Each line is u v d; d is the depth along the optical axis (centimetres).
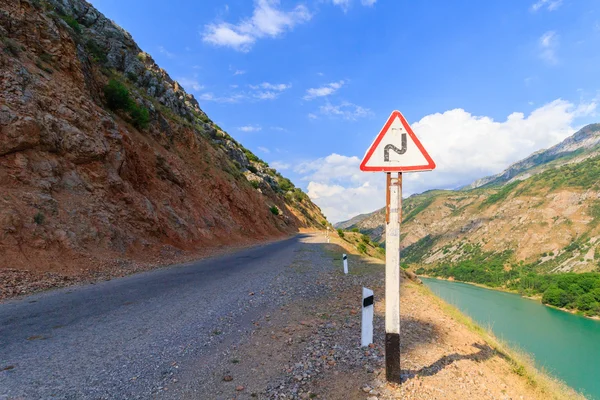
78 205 1291
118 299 750
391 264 353
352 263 1560
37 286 841
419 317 639
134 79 3353
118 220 1475
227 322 589
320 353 438
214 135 6750
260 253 2081
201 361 419
